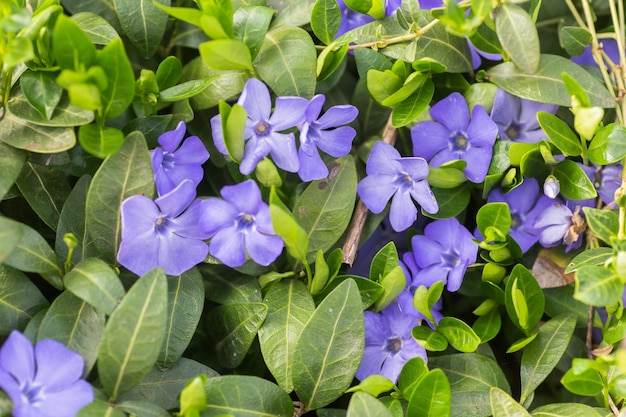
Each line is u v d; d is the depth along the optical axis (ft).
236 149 1.34
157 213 1.30
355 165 1.49
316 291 1.39
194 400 1.26
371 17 1.52
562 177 1.44
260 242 1.32
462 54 1.46
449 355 1.41
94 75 1.26
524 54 1.39
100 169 1.29
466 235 1.42
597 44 1.45
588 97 1.41
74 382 1.23
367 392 1.35
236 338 1.38
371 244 1.52
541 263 1.47
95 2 1.48
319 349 1.33
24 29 1.29
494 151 1.44
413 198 1.43
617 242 1.31
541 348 1.40
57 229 1.34
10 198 1.42
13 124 1.33
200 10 1.41
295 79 1.41
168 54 1.51
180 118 1.43
